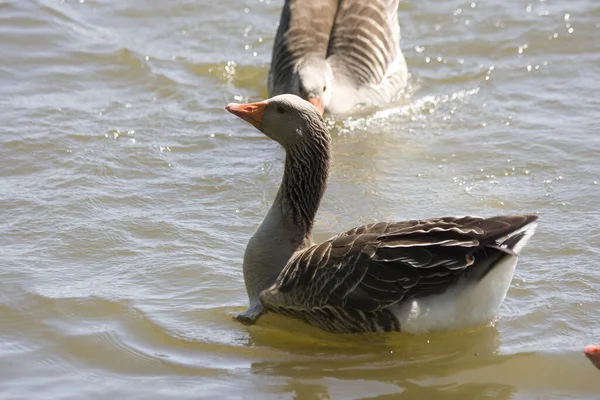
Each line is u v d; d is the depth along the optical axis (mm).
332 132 17062
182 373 10438
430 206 14125
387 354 10867
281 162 15633
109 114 16891
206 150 15969
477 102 17688
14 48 18797
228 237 13211
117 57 18734
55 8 20203
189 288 11984
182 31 20016
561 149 15664
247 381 10305
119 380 10281
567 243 12820
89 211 13750
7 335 11016
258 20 20578
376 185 14867
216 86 18328
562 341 10859
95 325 11195
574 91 17812
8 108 16797
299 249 11516
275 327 11359
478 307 10555
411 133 16766
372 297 10516
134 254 12719
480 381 10320
